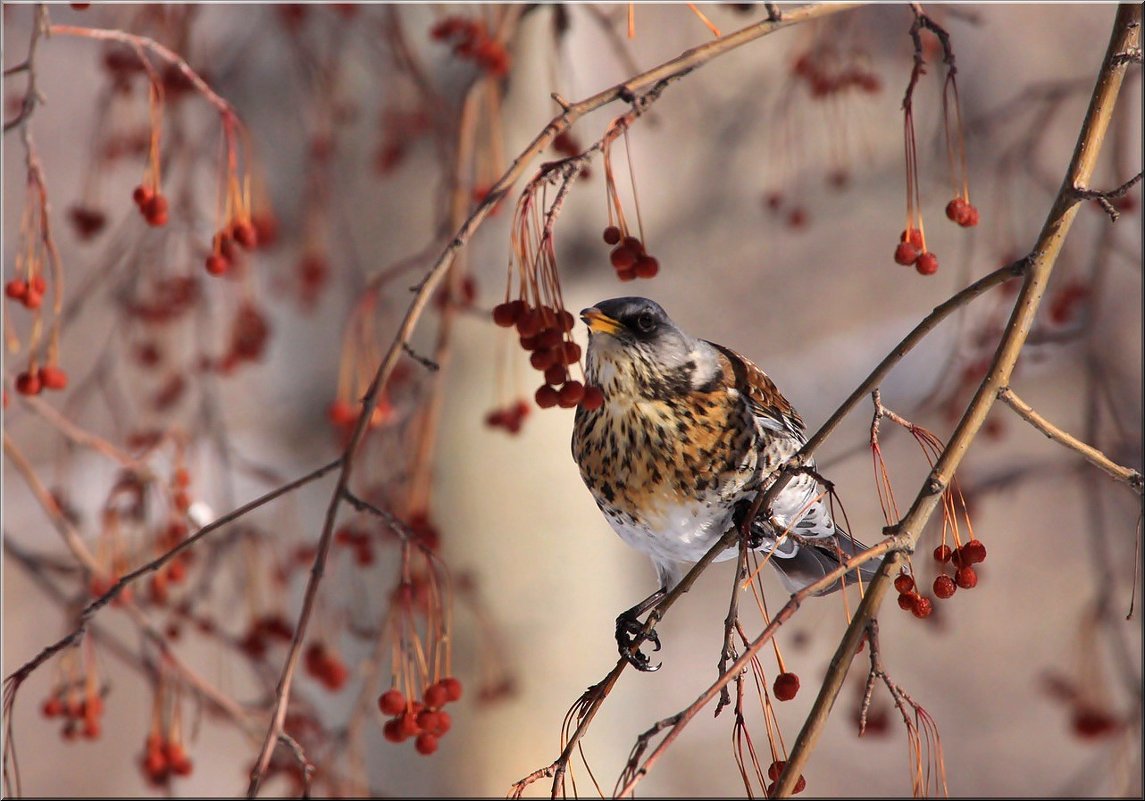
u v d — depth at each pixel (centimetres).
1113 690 1379
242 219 810
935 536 1212
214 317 1334
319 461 1266
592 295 1209
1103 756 1365
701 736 1894
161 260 1162
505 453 1172
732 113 1555
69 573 1005
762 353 1919
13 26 1270
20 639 1792
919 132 1579
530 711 1165
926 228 1934
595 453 845
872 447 594
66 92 1848
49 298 1512
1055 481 1956
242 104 1273
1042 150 1520
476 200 1033
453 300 973
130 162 1359
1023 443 1877
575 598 1184
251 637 1050
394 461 1050
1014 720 2017
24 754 1783
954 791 1942
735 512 830
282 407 1285
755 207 1567
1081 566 2111
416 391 1030
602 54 1227
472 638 1164
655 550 856
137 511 1021
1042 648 2067
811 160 1600
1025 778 1927
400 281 1190
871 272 1947
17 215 1325
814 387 1778
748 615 1939
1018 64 1738
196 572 1206
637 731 1239
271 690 1037
